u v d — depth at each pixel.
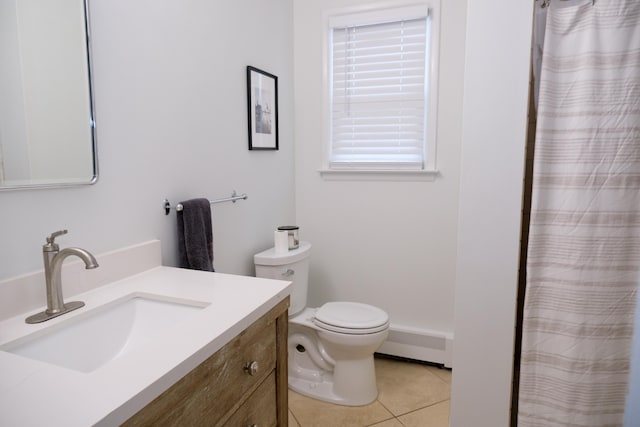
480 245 1.39
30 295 1.09
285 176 2.60
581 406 1.31
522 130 1.31
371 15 2.43
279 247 2.22
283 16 2.48
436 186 2.44
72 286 1.20
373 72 2.51
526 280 1.42
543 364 1.36
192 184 1.74
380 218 2.58
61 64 1.16
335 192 2.66
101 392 0.72
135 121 1.43
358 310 2.23
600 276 1.27
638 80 1.19
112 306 1.19
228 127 1.97
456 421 1.49
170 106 1.59
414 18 2.36
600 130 1.23
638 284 1.24
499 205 1.35
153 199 1.53
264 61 2.27
